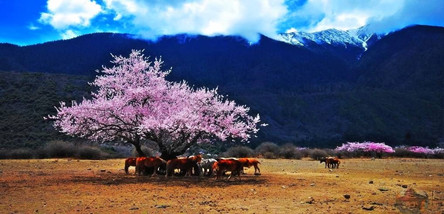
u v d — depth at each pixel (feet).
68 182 51.44
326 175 63.67
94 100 64.64
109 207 33.91
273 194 41.42
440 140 321.73
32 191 43.04
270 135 311.47
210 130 59.88
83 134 65.62
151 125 57.00
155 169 59.93
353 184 50.34
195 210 32.73
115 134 65.00
